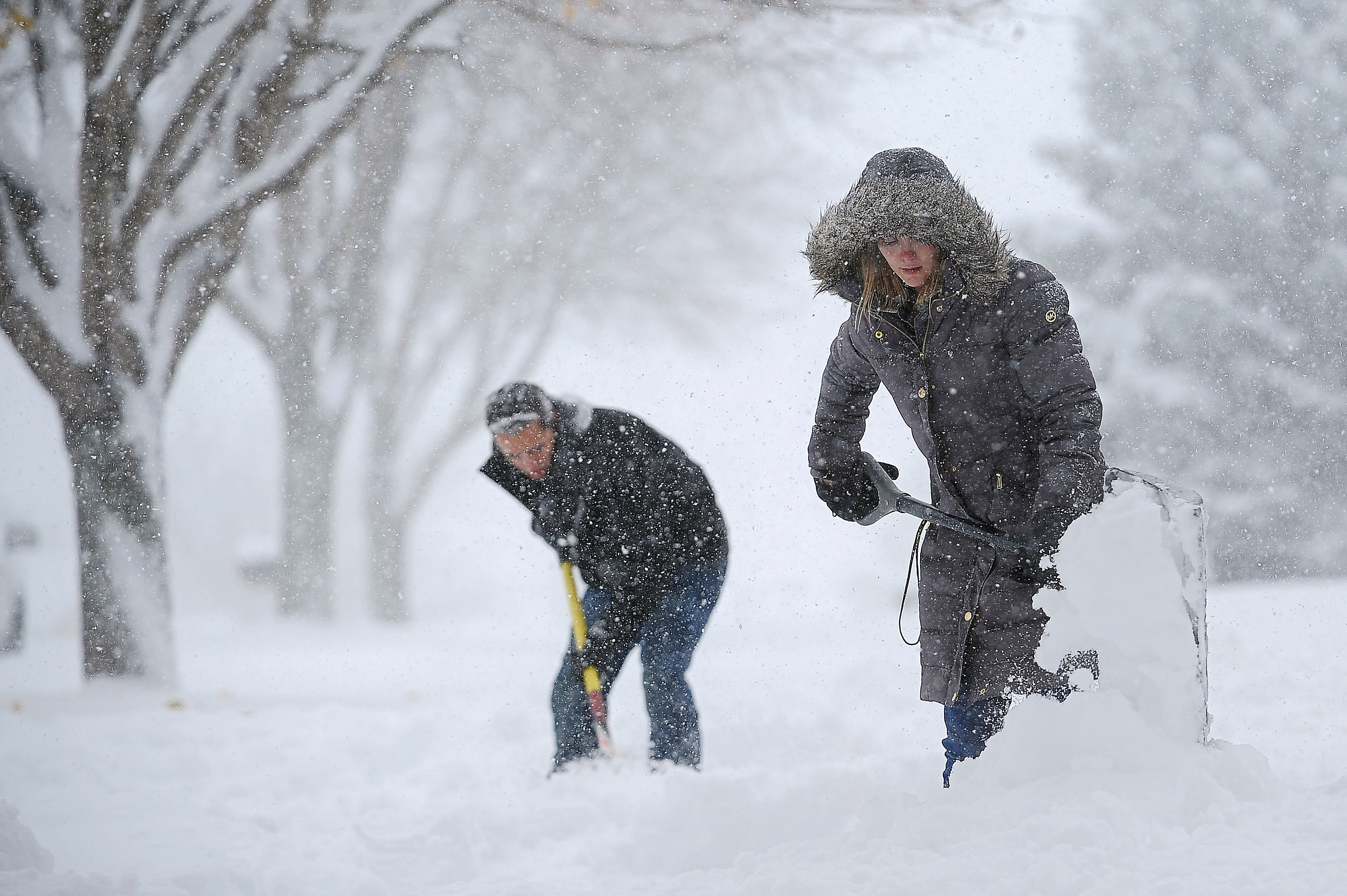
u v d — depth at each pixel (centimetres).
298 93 3478
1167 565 976
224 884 1020
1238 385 6212
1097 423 1011
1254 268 6372
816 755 1655
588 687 1514
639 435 1520
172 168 2794
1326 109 6494
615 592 1498
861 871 854
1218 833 840
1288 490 6128
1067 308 1028
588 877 1088
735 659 2912
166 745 1742
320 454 6538
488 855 1188
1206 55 6675
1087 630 984
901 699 2114
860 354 1139
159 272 2856
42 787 1452
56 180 2775
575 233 6506
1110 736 952
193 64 2761
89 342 2783
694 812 1138
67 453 2823
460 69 3888
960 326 1034
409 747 1727
